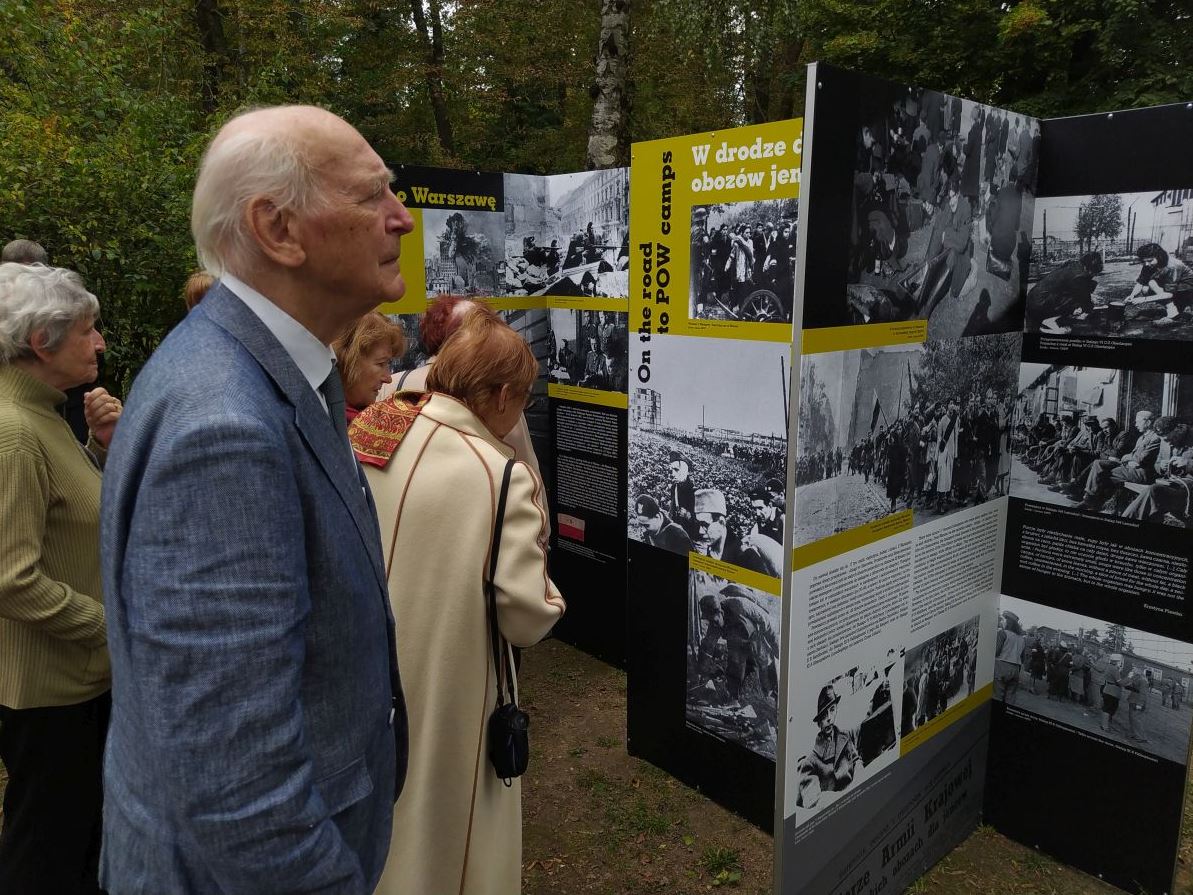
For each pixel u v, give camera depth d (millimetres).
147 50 6793
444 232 3604
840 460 2031
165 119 5406
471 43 12328
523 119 14312
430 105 13523
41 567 1832
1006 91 9062
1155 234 2184
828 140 1822
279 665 883
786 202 2340
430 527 1691
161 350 972
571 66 12477
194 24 9914
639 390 2951
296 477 973
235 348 959
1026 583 2602
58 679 1839
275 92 7719
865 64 9648
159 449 864
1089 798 2562
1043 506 2523
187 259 4363
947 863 2678
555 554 4281
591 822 2912
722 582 2785
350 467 1087
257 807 862
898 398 2160
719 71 10672
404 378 2814
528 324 3980
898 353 2127
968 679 2611
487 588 1708
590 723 3568
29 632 1809
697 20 9336
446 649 1693
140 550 858
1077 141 2307
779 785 2051
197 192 1010
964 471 2408
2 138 4273
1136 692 2406
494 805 1821
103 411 2402
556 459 4141
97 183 4227
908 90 1994
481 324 1860
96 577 1941
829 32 10109
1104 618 2443
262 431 898
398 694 1280
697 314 2676
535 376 1875
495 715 1763
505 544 1682
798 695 2047
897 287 2084
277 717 877
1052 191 2385
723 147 2486
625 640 4004
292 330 1031
